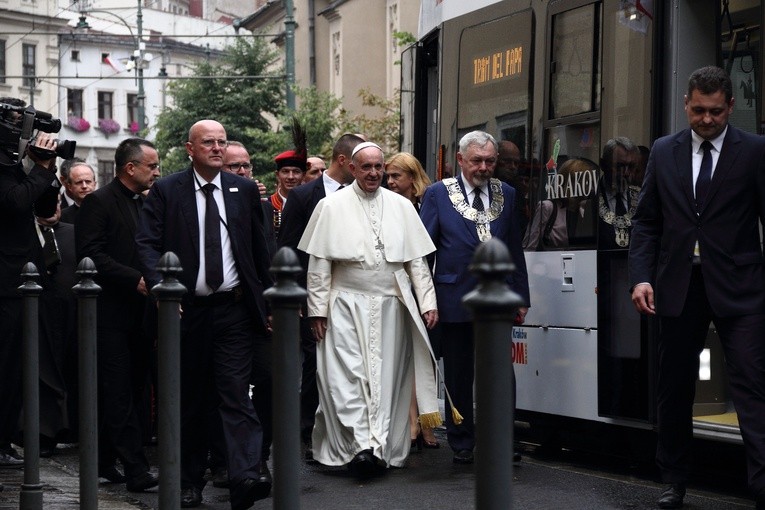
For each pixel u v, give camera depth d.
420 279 9.17
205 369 7.78
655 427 8.32
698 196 7.16
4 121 8.22
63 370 10.66
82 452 6.65
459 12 10.98
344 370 9.00
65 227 10.74
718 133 7.14
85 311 6.69
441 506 7.65
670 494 7.36
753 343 6.96
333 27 48.56
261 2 89.88
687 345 7.25
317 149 37.50
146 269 7.76
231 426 7.55
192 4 107.25
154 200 7.84
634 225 7.48
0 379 8.27
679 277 7.21
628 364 8.58
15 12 84.75
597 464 9.41
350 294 9.09
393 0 43.50
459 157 9.45
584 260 9.05
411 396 9.34
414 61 12.43
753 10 7.98
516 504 7.59
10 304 8.27
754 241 7.11
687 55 8.31
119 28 96.88
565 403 9.24
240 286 7.74
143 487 8.47
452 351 9.41
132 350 8.88
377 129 35.75
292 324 4.32
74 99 91.12
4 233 8.28
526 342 9.72
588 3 9.10
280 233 10.28
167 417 5.89
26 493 7.22
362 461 8.75
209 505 7.99
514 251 9.36
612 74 8.81
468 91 10.77
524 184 9.89
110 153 92.94
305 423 10.62
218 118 46.56
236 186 7.86
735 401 6.97
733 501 7.59
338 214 9.11
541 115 9.66
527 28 9.88
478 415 3.20
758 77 7.62
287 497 4.31
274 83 46.41
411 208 9.24
